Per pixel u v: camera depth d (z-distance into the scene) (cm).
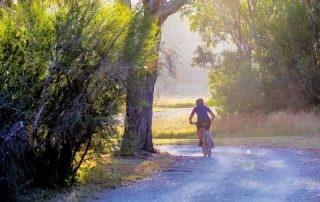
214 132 3503
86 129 1068
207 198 1029
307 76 3716
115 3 1121
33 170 1001
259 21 4188
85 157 1250
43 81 973
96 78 1032
